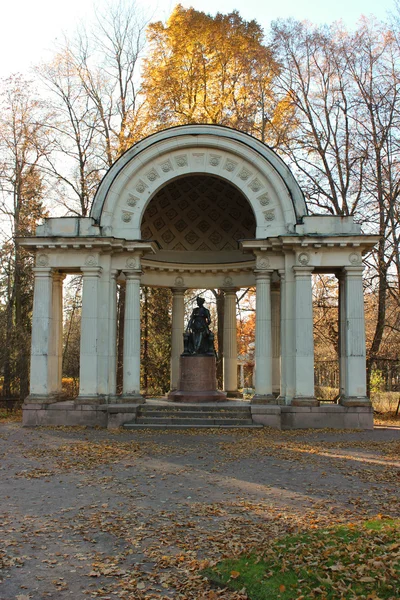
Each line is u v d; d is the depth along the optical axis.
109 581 8.12
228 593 7.56
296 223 26.11
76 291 40.59
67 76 38.34
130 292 26.67
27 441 20.78
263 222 26.58
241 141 26.69
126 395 26.16
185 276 33.44
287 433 23.02
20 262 38.44
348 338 25.23
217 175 26.95
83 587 7.91
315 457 17.66
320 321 40.72
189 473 15.24
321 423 24.67
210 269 33.00
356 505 11.88
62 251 26.23
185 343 29.14
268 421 24.20
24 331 38.72
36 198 39.59
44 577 8.25
